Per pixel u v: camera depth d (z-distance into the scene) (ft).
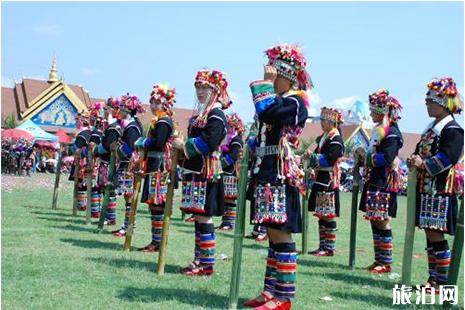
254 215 15.64
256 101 15.30
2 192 54.85
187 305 15.66
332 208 28.40
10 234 27.25
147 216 42.29
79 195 40.88
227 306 15.80
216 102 20.01
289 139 15.51
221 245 29.32
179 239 30.19
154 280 18.81
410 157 19.70
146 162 24.64
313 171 28.71
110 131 32.37
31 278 17.97
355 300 18.15
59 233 28.81
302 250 29.07
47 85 157.99
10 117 140.15
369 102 24.25
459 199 20.13
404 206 82.12
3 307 14.51
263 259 25.18
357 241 35.47
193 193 19.89
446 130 19.13
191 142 19.43
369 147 24.09
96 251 23.93
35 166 113.29
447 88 19.43
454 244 17.63
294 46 16.01
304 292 18.88
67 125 148.56
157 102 24.16
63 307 14.78
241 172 15.72
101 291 16.79
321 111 28.37
